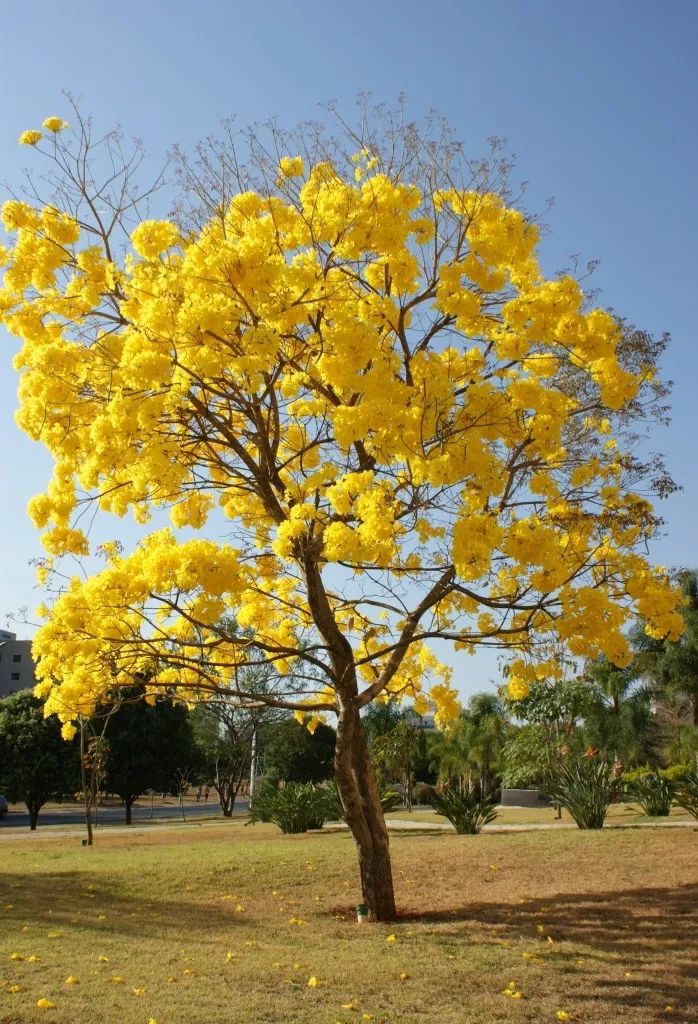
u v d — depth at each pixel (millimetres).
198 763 39031
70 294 7516
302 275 7121
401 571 7871
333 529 6766
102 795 55812
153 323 6844
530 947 7348
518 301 7602
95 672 8312
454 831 16938
